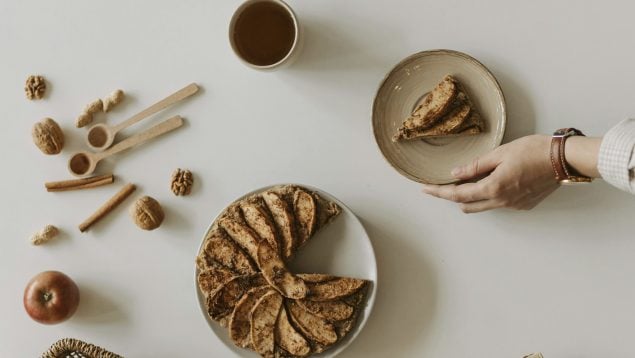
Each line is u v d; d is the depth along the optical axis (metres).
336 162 1.15
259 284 1.10
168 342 1.17
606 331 1.11
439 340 1.13
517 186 1.04
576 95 1.11
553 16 1.12
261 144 1.16
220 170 1.16
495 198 1.06
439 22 1.13
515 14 1.12
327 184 1.15
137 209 1.15
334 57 1.15
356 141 1.14
